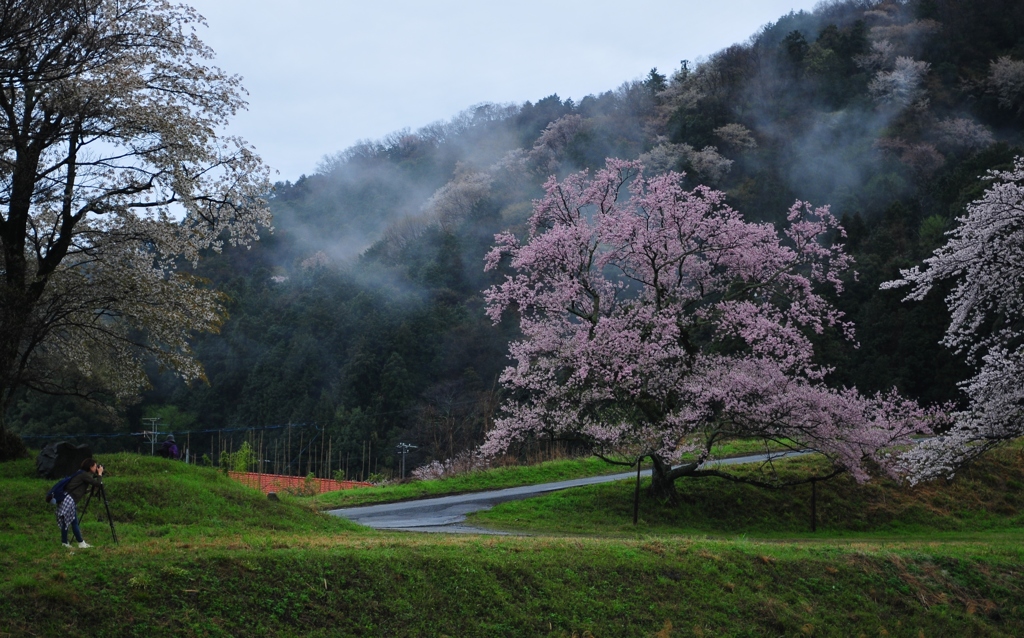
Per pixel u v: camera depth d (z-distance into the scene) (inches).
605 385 954.7
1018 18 4114.2
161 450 932.6
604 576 559.5
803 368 961.5
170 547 497.4
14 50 724.0
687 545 634.8
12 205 768.9
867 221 2655.0
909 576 629.0
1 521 562.6
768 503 967.0
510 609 503.5
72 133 768.9
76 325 829.2
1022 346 722.2
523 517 892.6
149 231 848.3
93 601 414.3
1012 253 701.3
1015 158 727.1
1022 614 613.3
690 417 880.9
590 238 1008.2
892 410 925.2
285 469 2219.5
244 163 853.8
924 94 3767.2
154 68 822.5
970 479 1064.8
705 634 529.0
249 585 459.8
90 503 625.6
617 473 1214.9
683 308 1079.0
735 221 966.4
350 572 494.3
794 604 577.0
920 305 1787.6
